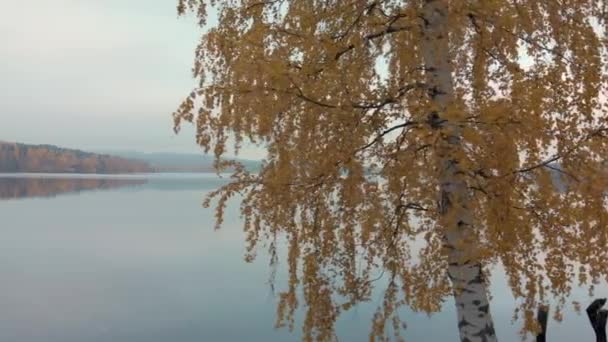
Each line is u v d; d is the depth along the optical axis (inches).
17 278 924.6
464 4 119.2
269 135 133.1
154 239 1501.0
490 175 116.3
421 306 170.1
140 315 668.1
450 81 141.9
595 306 294.2
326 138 140.3
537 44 137.6
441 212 137.5
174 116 133.6
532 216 131.6
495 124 109.0
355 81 143.5
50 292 809.5
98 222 1966.0
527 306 144.9
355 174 130.9
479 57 151.3
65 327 619.5
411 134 123.9
